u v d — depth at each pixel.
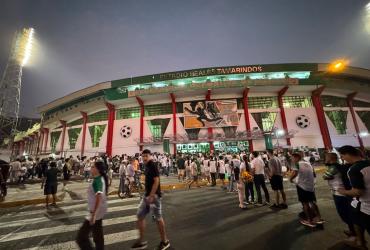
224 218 6.53
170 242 4.81
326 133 29.33
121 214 7.50
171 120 31.09
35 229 6.18
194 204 8.76
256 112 30.47
